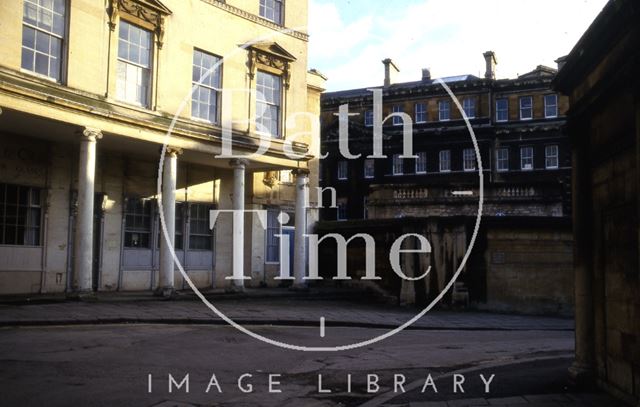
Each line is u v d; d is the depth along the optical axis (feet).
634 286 21.16
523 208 105.40
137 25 57.98
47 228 56.29
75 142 57.88
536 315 64.08
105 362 30.17
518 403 22.84
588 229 25.96
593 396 23.63
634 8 19.19
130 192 63.72
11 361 29.32
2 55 46.16
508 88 151.53
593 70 24.25
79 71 52.03
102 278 60.85
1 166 53.06
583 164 26.30
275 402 24.27
